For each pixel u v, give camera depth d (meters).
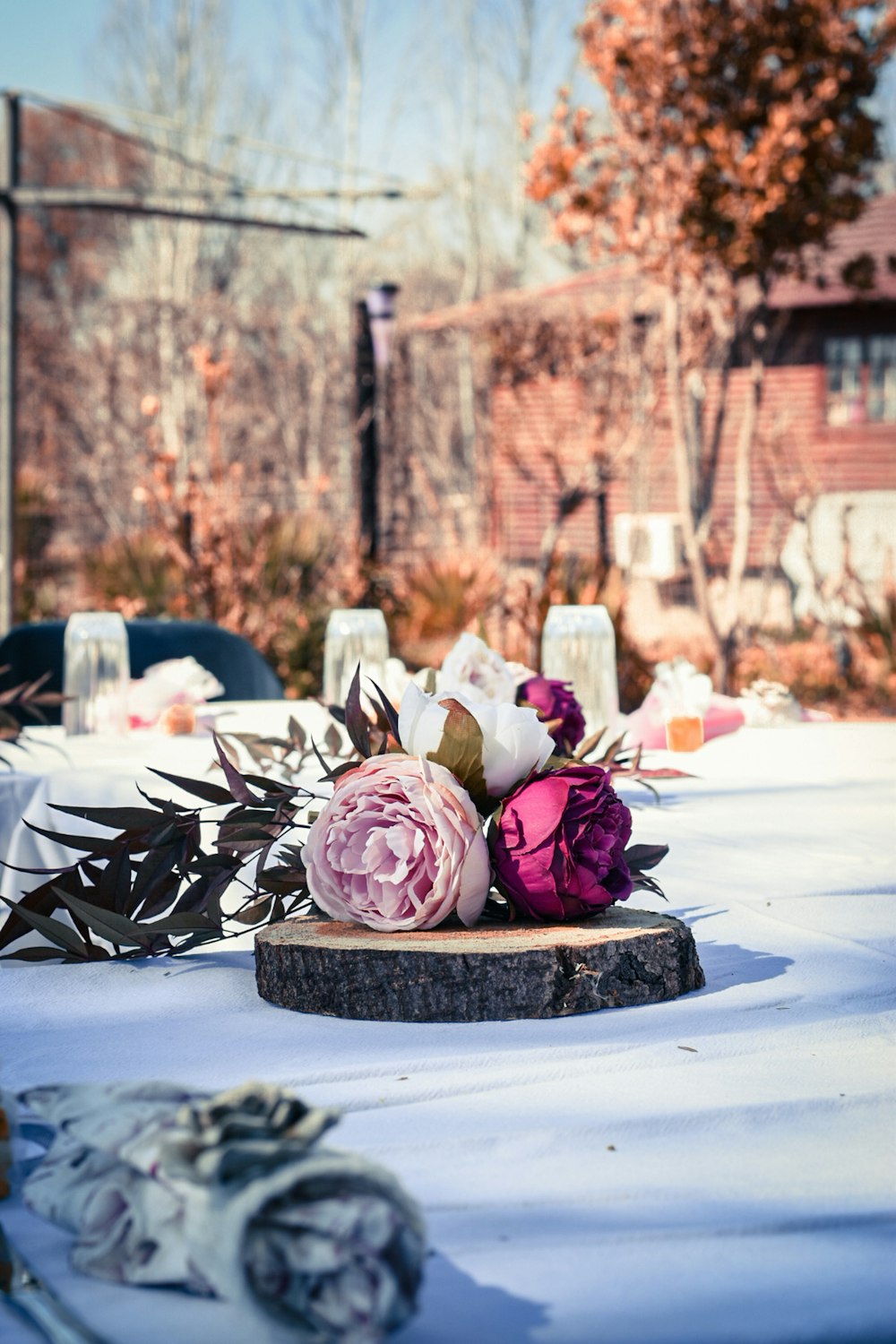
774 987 1.41
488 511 16.00
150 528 11.55
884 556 14.99
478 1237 0.87
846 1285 0.81
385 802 1.37
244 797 1.47
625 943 1.34
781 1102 1.08
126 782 2.50
